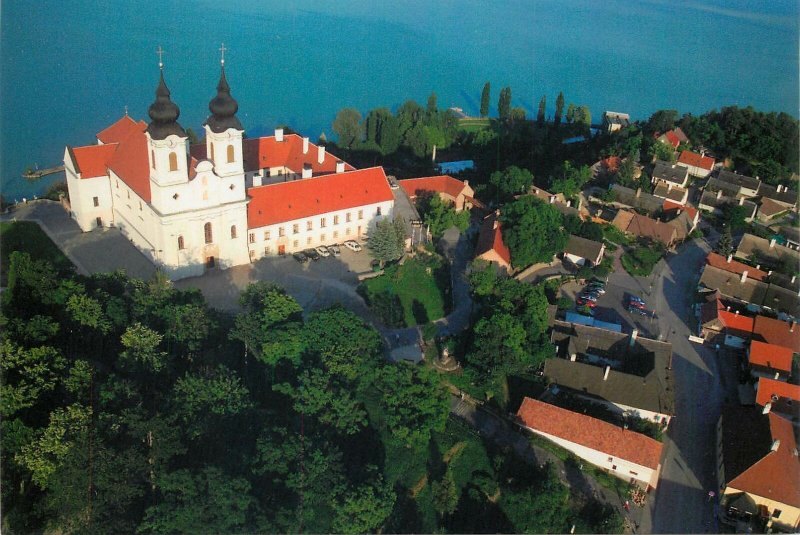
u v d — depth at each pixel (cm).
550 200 17062
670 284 15200
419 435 9662
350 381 10244
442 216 15612
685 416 11538
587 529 9375
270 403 10019
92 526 7825
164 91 11656
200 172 12569
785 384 11562
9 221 14462
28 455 8094
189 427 8875
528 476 9894
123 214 14125
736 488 9800
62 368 9306
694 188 19650
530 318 11775
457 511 9556
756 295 14475
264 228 13862
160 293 10994
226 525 7775
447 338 12250
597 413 11131
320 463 8644
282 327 10456
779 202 18825
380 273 14038
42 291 10381
